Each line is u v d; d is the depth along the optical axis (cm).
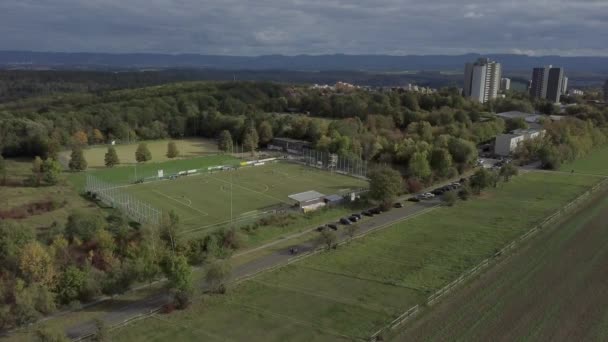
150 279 8394
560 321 6944
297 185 16138
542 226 11250
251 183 16412
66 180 16200
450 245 10206
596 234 10650
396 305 7525
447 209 12962
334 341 6525
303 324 7000
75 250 9144
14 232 9081
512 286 8112
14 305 7062
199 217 12519
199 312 7419
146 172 18150
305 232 11350
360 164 18138
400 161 18800
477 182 14412
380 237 10812
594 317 7050
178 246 9594
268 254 9912
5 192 14412
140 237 9681
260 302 7719
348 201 13625
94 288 7856
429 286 8194
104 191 14775
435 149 17150
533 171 17712
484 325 6831
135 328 6944
